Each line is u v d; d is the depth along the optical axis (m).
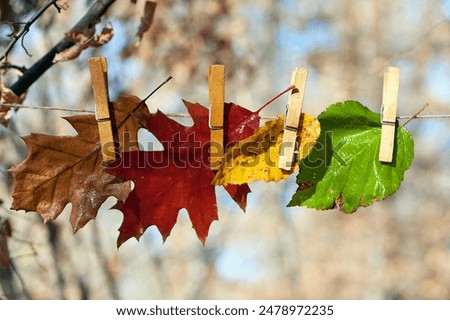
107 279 2.64
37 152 1.09
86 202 1.09
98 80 1.07
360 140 1.09
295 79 1.07
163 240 1.09
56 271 2.34
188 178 1.09
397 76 1.08
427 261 3.43
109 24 1.28
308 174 1.08
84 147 1.10
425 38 3.10
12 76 1.46
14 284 2.15
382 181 1.08
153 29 2.21
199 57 2.29
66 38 1.29
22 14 1.41
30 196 1.09
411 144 1.08
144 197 1.09
